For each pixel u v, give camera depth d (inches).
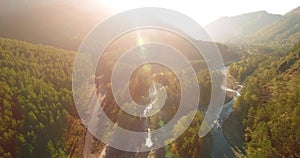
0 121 2896.2
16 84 3838.6
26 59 4968.0
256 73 5802.2
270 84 4537.4
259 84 4500.5
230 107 4106.8
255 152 2480.3
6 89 3481.8
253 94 3885.3
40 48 5861.2
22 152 2741.1
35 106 3400.6
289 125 2625.5
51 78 4527.6
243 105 3710.6
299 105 2888.8
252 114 3363.7
